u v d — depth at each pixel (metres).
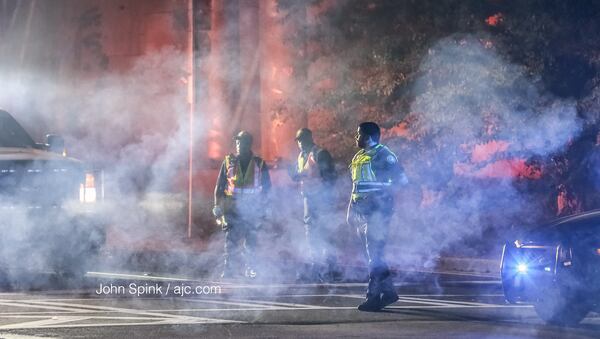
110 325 23.95
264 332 23.27
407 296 30.72
